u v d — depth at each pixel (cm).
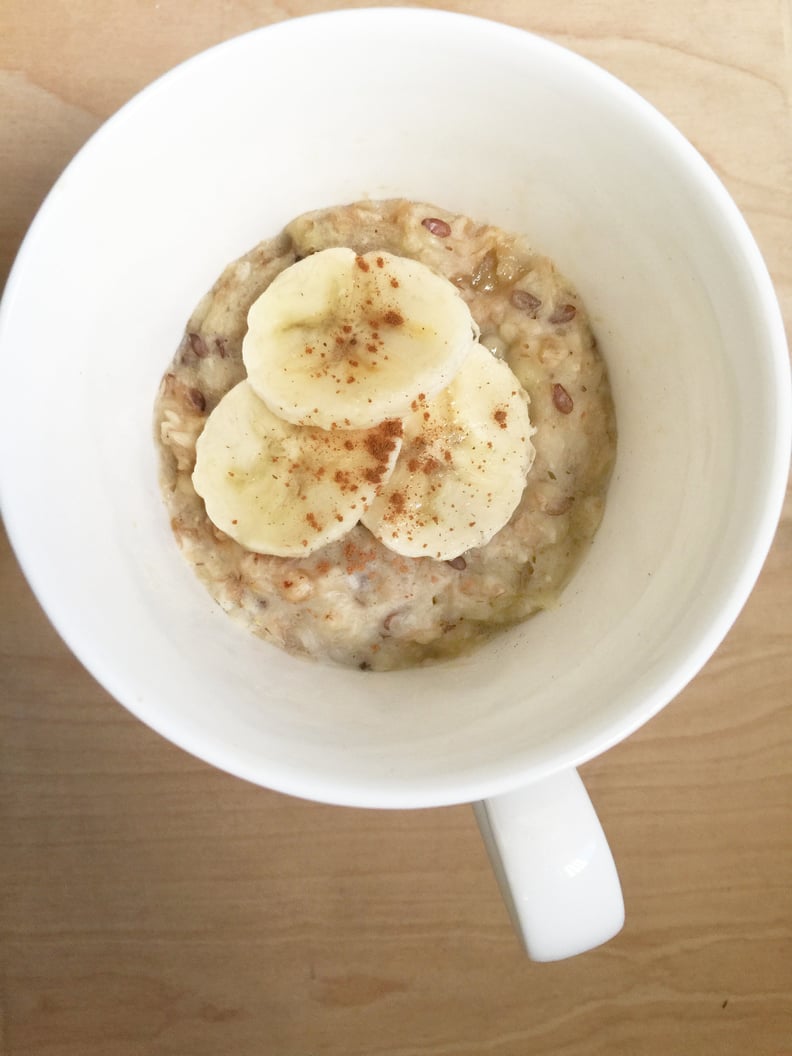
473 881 17
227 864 16
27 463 11
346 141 13
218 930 16
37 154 15
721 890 17
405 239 14
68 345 12
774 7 16
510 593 14
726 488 11
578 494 14
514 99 12
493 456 14
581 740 11
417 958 17
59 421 12
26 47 15
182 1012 16
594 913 12
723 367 12
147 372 14
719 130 16
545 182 13
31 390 12
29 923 16
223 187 13
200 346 14
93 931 16
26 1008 16
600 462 14
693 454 12
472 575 14
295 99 13
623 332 14
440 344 13
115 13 15
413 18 12
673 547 12
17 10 15
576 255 14
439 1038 17
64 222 12
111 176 12
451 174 14
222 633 14
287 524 14
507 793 12
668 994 17
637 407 14
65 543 12
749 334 11
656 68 16
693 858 17
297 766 11
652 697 11
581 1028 17
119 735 16
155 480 14
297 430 14
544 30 16
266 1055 16
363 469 13
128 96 15
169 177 13
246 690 13
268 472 14
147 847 16
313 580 14
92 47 15
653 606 12
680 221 12
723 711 16
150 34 15
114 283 13
